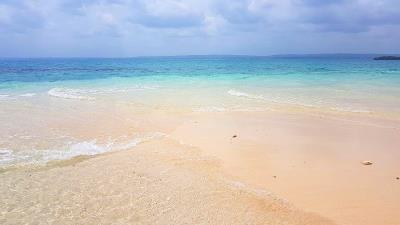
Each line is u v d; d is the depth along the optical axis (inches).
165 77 1413.6
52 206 264.1
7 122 539.5
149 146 422.6
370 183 304.0
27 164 353.4
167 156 385.4
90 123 539.2
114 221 242.8
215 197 283.1
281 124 528.7
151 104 709.3
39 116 588.7
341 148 405.4
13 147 409.4
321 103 693.9
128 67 2518.5
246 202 275.3
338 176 321.1
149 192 290.2
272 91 883.4
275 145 419.8
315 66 2588.6
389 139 440.5
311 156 378.6
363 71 1756.9
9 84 1080.2
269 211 261.1
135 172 335.6
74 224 238.4
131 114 610.5
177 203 271.4
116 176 324.8
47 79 1291.8
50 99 775.1
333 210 259.9
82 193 286.7
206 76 1459.2
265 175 328.2
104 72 1784.0
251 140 442.9
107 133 480.7
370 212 255.0
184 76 1467.8
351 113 597.0
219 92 879.7
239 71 1878.7
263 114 603.5
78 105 700.0
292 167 346.6
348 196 280.7
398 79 1186.6
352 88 922.1
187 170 343.3
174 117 585.9
